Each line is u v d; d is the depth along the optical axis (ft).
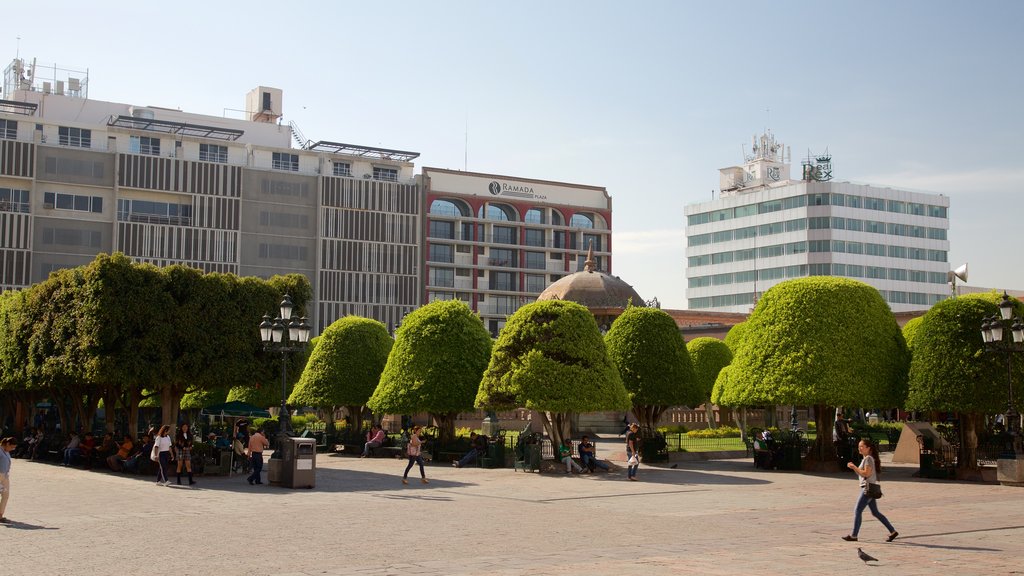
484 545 55.98
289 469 93.30
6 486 65.26
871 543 57.47
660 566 48.44
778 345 120.47
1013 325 98.48
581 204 388.78
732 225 415.23
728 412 206.80
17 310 128.88
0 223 282.56
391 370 139.95
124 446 108.47
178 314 110.42
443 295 358.84
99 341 105.19
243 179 321.32
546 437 127.24
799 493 91.71
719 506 80.07
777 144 447.83
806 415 228.02
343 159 345.51
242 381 116.88
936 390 107.76
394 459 138.82
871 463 58.08
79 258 295.28
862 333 118.83
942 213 408.05
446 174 361.30
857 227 385.09
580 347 117.39
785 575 45.93
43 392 160.76
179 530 61.77
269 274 323.37
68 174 294.25
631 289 213.66
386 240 344.28
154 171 305.32
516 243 372.79
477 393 131.13
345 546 55.21
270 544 55.83
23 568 47.32
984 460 121.39
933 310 111.55
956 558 51.72
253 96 361.92
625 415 195.11
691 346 200.54
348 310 334.85
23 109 306.76
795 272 386.11
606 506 79.66
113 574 45.70
